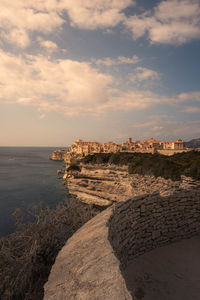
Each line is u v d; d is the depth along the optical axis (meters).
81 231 5.71
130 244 7.04
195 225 9.37
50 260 7.37
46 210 10.71
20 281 5.86
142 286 5.69
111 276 2.95
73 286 3.02
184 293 5.30
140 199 7.75
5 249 6.93
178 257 7.35
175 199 8.82
